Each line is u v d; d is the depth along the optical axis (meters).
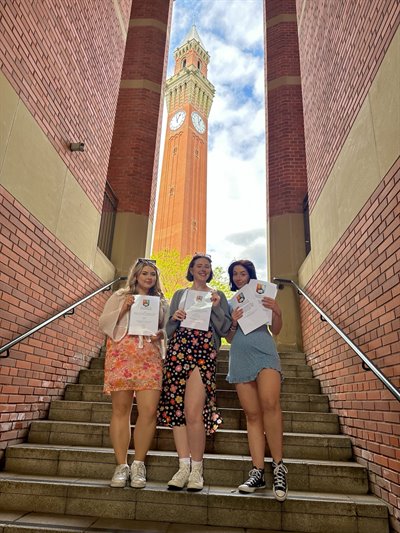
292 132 7.72
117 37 6.13
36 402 3.57
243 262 3.15
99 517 2.50
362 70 3.29
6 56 3.00
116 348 2.76
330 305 4.10
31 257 3.42
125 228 7.22
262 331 2.84
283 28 8.68
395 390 2.27
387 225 2.70
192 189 51.88
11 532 2.25
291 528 2.42
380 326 2.77
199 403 2.63
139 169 7.84
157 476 2.94
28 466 2.98
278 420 2.62
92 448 3.19
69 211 4.28
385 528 2.41
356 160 3.39
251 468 2.92
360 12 3.34
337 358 3.83
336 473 2.87
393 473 2.45
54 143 3.89
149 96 8.54
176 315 2.84
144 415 2.66
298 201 7.11
